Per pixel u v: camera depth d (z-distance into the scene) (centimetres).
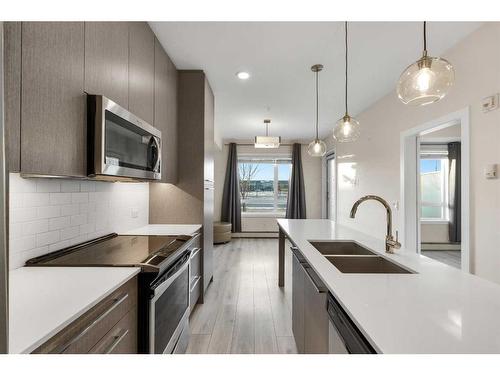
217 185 711
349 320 97
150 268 141
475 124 220
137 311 142
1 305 59
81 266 141
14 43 91
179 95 307
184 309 208
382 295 105
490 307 95
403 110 335
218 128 579
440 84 144
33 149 100
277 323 260
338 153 581
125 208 255
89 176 135
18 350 69
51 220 162
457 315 89
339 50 257
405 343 72
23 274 129
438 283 119
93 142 134
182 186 308
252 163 727
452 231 573
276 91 366
